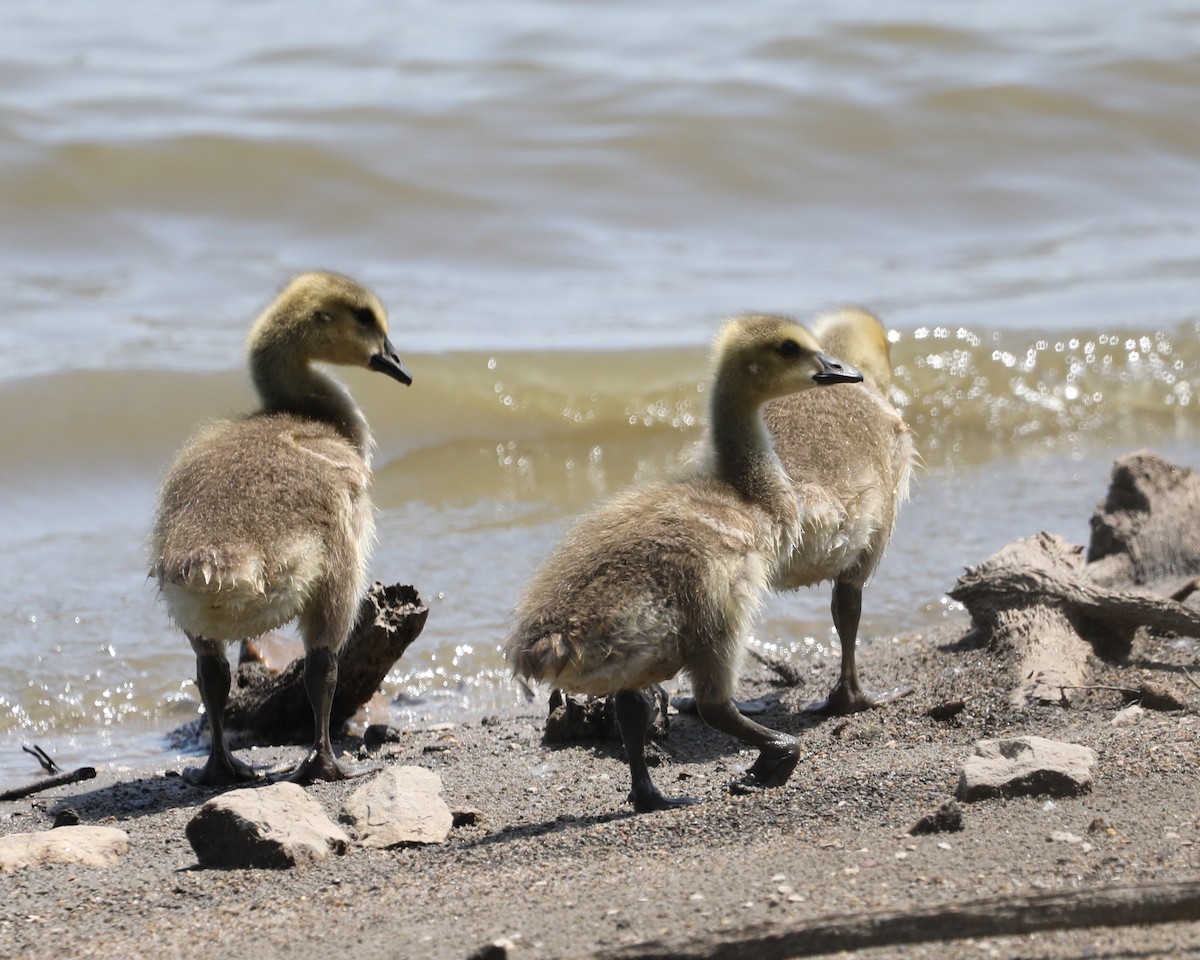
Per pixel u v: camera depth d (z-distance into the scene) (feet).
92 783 39.40
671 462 68.64
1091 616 43.24
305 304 42.37
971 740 37.52
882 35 137.39
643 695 33.32
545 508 62.54
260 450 38.06
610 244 97.71
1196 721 35.94
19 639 49.08
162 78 123.44
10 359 73.15
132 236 93.66
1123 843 27.12
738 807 31.09
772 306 86.38
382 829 31.60
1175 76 124.57
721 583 32.73
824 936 22.53
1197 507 49.08
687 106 115.55
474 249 95.50
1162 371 78.07
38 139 100.48
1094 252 98.73
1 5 149.07
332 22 148.15
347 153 102.94
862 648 47.16
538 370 75.36
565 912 25.53
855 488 38.81
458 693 46.24
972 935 22.71
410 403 72.18
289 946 25.40
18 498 62.64
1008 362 78.43
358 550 38.58
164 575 35.47
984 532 58.54
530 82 121.80
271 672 44.29
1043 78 122.52
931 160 111.55
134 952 25.81
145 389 70.13
